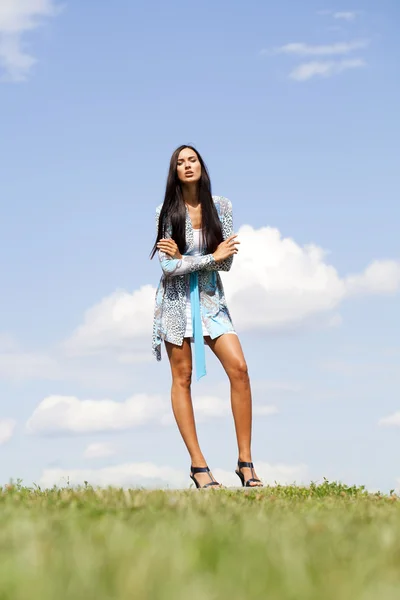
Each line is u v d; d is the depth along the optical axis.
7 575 2.07
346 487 6.62
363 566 2.31
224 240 7.17
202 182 7.08
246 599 1.85
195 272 7.02
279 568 2.20
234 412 6.94
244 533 3.00
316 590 1.95
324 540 2.88
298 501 5.24
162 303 7.11
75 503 4.26
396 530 3.19
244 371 6.92
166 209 7.06
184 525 3.22
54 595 1.84
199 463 6.92
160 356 7.17
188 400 7.04
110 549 2.49
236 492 5.84
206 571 2.21
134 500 4.43
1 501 4.61
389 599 1.89
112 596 1.87
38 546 2.53
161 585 1.92
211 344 7.06
